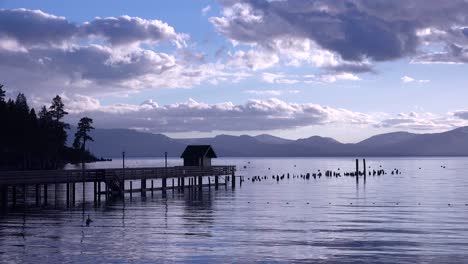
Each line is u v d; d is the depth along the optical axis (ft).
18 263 88.69
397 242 108.17
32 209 161.48
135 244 104.53
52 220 135.74
